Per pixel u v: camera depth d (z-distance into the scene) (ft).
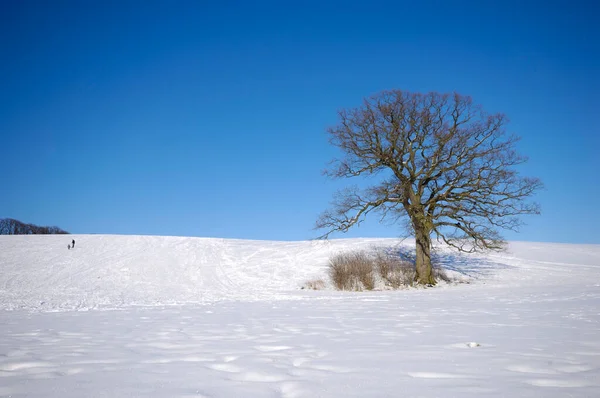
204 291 110.93
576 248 173.88
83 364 19.43
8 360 20.20
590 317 37.60
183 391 14.73
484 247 109.70
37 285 122.83
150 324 36.70
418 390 14.53
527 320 36.04
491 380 15.81
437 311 46.32
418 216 104.58
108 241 193.47
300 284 122.42
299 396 14.06
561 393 13.92
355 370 17.74
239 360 20.06
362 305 57.67
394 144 103.60
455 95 103.40
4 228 340.80
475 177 102.89
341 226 108.78
